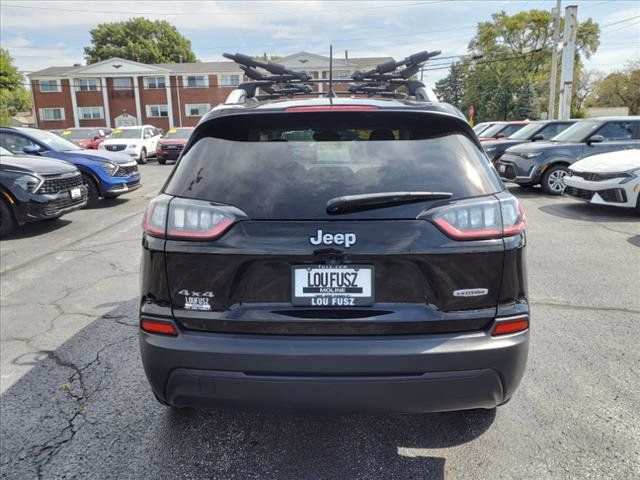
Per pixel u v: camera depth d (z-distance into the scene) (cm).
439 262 201
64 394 302
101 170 1004
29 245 686
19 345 369
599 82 5375
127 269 566
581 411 275
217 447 252
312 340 200
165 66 4950
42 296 478
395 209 202
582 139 1038
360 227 200
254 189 209
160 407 287
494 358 203
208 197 210
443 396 203
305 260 201
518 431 259
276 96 359
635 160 795
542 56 5247
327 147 221
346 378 198
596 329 381
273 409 206
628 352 343
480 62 5253
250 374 201
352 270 201
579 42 5381
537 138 1259
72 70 4778
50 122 4869
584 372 317
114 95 4809
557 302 438
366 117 230
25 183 718
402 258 200
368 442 254
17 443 256
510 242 207
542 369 321
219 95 4822
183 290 208
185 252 205
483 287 205
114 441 257
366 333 203
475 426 264
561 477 226
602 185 793
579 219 793
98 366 336
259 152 221
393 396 200
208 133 232
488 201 207
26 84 4797
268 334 204
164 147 2158
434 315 203
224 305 205
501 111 4856
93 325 406
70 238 727
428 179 211
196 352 202
